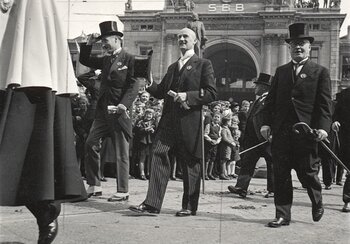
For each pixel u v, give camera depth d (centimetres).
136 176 1113
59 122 326
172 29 4881
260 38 4831
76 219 487
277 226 495
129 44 5059
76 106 1019
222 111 1377
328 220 565
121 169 657
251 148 789
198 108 555
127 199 661
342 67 5069
